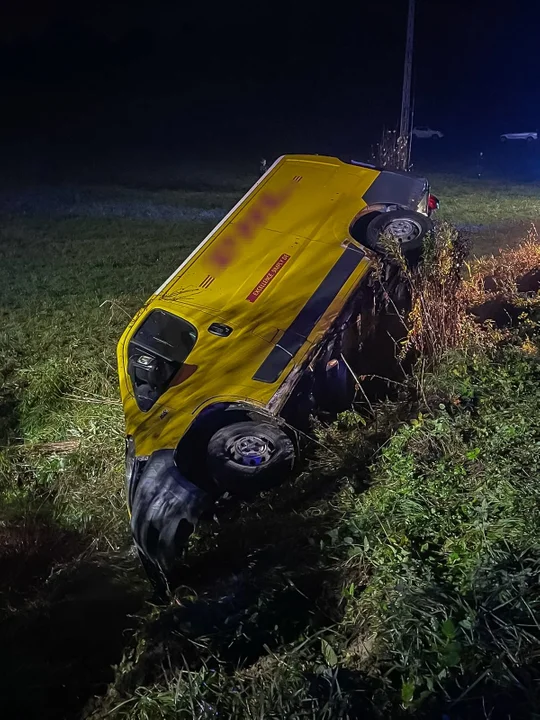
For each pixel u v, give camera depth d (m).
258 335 5.92
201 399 5.52
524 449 4.61
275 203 7.36
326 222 6.96
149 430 5.47
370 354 6.73
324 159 7.86
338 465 5.35
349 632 3.69
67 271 12.48
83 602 5.00
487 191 22.72
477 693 3.03
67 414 7.74
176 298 6.51
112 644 4.57
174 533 4.89
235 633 3.87
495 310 7.42
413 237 6.75
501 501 4.15
